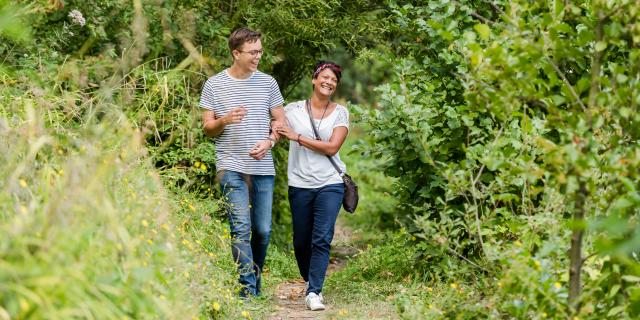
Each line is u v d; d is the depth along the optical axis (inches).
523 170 253.3
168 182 432.8
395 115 434.6
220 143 402.9
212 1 539.5
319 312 402.0
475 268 354.6
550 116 256.4
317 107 418.0
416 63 459.2
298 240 426.6
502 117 266.1
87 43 447.2
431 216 453.4
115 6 473.4
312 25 546.6
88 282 226.2
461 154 444.1
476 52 262.1
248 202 402.9
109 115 326.0
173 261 283.6
